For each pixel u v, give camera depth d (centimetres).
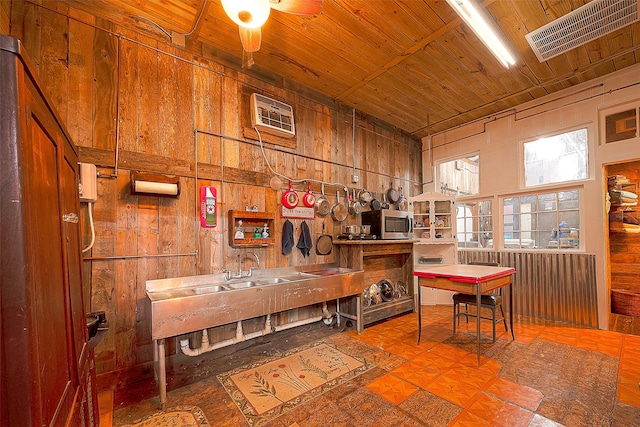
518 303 406
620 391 204
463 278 257
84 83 217
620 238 400
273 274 310
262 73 317
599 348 279
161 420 180
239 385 219
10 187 64
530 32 258
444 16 241
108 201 222
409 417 180
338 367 246
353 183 412
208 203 268
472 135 468
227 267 280
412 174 520
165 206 248
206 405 195
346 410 188
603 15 235
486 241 453
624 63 313
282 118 321
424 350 280
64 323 98
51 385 79
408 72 326
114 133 227
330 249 370
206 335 249
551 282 377
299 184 344
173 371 242
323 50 286
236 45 280
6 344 61
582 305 351
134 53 239
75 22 215
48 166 90
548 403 191
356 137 421
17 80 66
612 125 341
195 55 271
